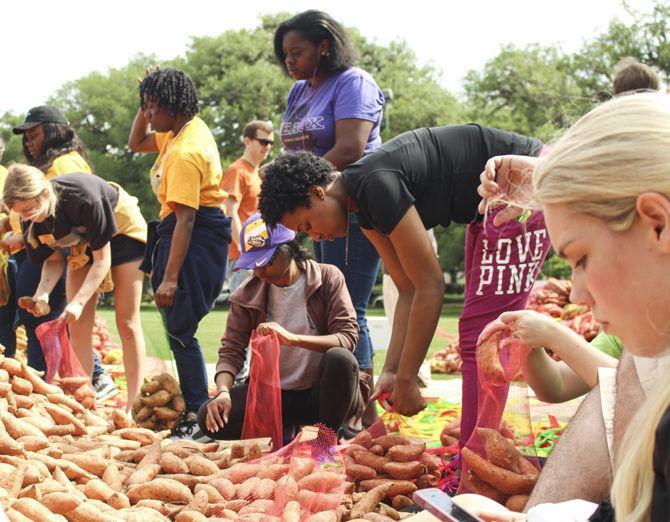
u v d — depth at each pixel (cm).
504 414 291
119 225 572
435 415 570
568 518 177
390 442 371
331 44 519
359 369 477
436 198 365
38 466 328
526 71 3772
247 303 450
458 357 876
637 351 151
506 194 312
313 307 445
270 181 368
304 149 535
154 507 321
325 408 429
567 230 148
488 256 366
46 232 539
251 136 774
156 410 500
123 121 4003
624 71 461
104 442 406
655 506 137
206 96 4072
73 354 516
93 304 588
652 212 139
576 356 246
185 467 366
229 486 335
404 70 4478
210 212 534
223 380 441
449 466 376
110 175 3919
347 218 372
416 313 356
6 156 4069
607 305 148
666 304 143
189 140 528
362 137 515
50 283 559
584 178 143
